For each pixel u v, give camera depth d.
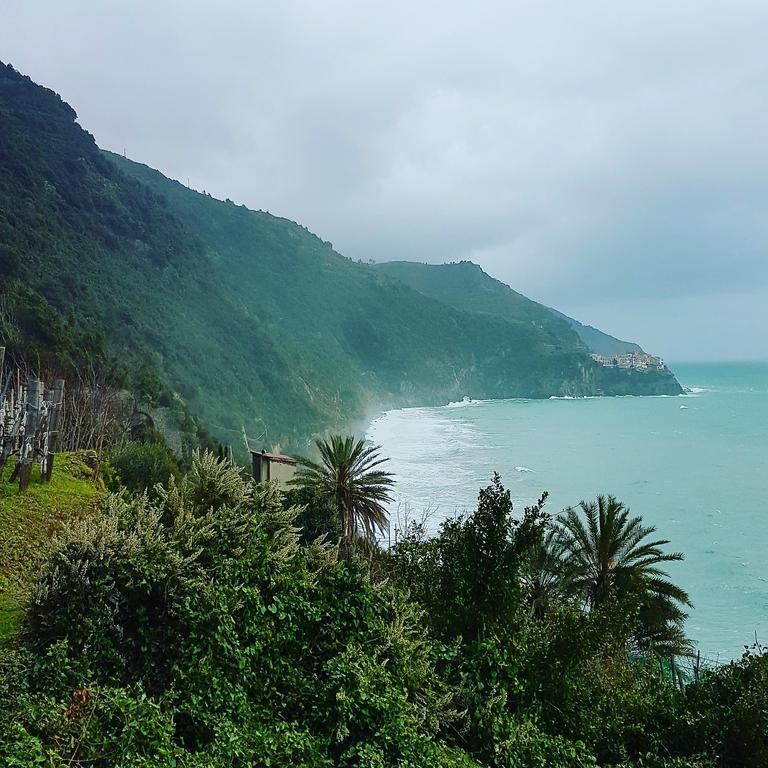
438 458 101.31
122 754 5.47
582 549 24.53
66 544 7.36
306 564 9.38
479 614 10.32
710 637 36.69
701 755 9.18
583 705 10.07
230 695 6.99
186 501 9.61
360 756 6.63
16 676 6.18
